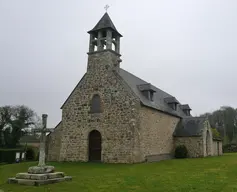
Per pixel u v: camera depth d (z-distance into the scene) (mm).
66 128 23703
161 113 26422
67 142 23359
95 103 22828
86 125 22766
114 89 22047
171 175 14055
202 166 18531
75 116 23484
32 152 35250
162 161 22109
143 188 10391
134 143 20297
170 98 32094
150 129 23328
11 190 9953
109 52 23078
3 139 40375
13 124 41000
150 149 22953
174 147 29234
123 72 25062
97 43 23812
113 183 11547
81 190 10016
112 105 21828
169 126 28469
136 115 20828
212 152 31875
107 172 15609
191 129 29484
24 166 19141
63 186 10680
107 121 21781
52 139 24547
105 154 21312
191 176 13578
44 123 13227
